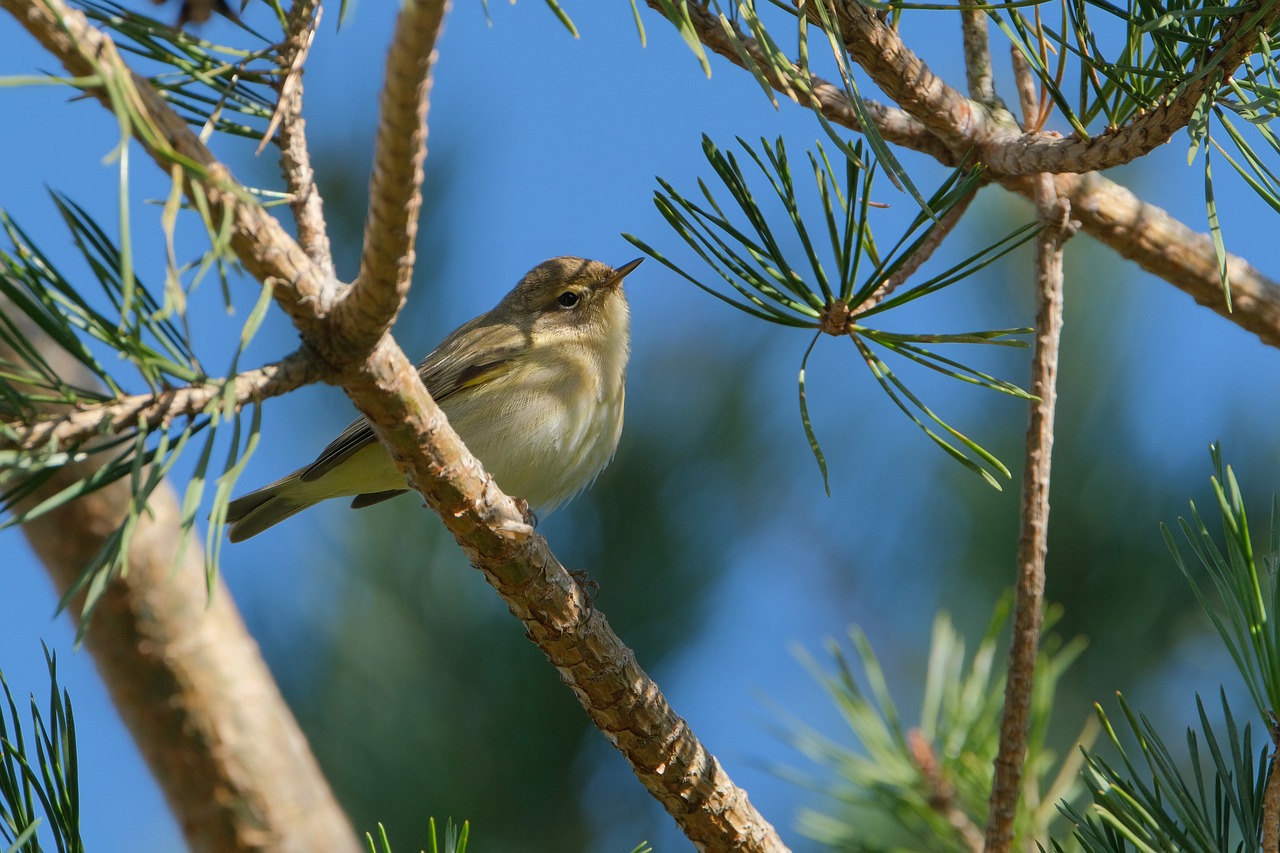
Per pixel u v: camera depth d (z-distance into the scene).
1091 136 6.27
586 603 6.41
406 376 5.45
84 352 4.43
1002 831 6.21
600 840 9.02
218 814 7.35
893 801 7.27
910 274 6.34
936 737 7.52
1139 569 9.94
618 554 10.13
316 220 5.31
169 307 3.78
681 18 4.57
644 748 6.52
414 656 9.33
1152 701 9.63
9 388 4.36
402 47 4.04
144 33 5.12
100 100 4.42
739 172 6.37
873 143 5.12
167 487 7.74
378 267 4.66
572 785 9.03
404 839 8.64
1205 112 5.45
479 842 8.71
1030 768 7.07
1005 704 6.25
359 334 4.96
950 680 7.64
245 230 4.69
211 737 7.39
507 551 6.14
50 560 7.34
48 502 4.23
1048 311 6.39
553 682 9.16
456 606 9.60
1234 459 10.41
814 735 7.63
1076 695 9.62
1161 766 5.17
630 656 6.51
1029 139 6.73
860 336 6.30
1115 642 9.79
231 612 7.74
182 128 4.55
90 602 3.92
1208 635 9.76
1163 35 5.42
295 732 7.77
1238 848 5.12
